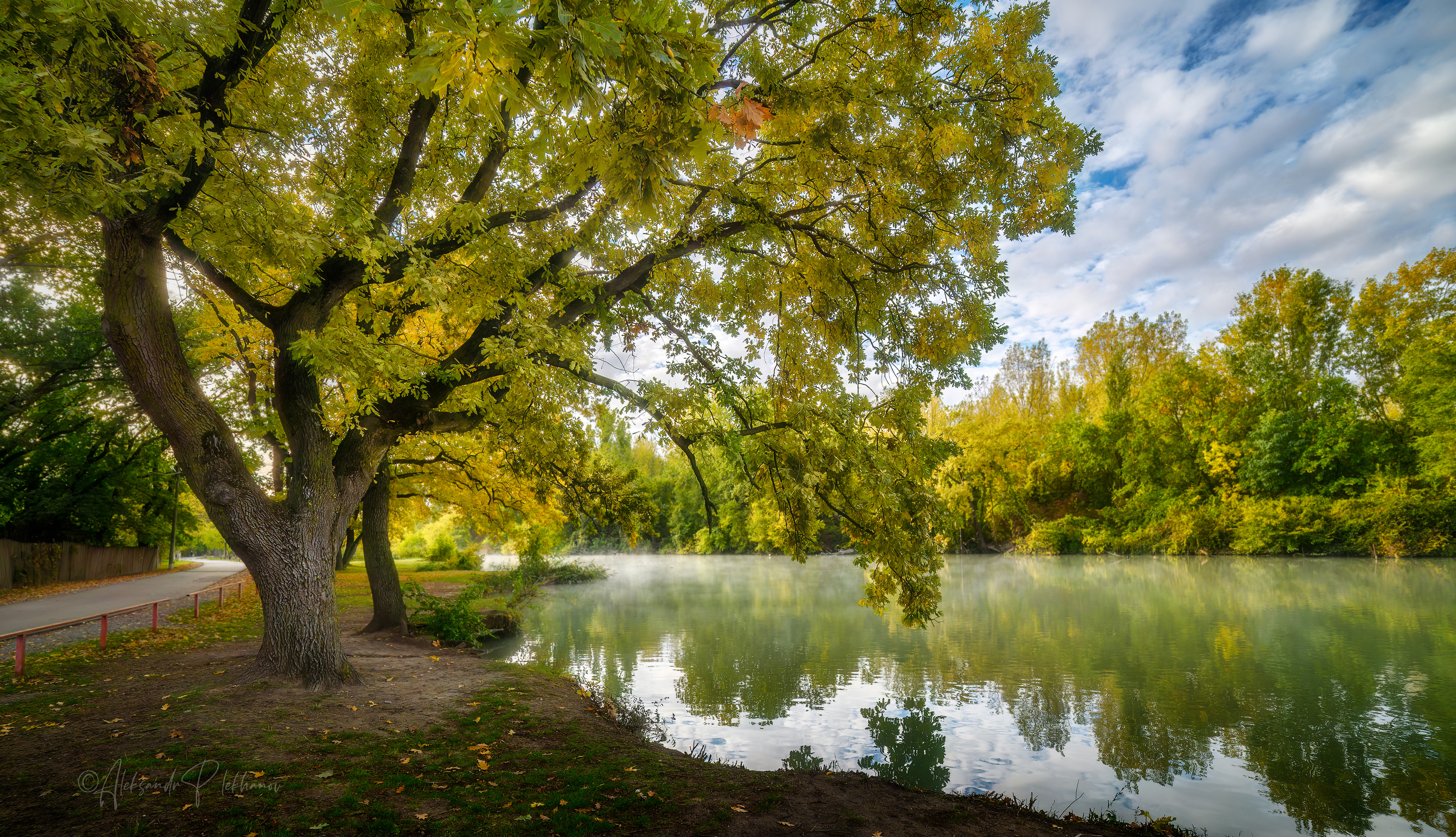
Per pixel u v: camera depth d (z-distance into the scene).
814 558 58.78
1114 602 21.66
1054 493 54.72
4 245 10.73
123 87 4.42
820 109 7.04
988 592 25.62
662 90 2.84
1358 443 37.59
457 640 14.32
